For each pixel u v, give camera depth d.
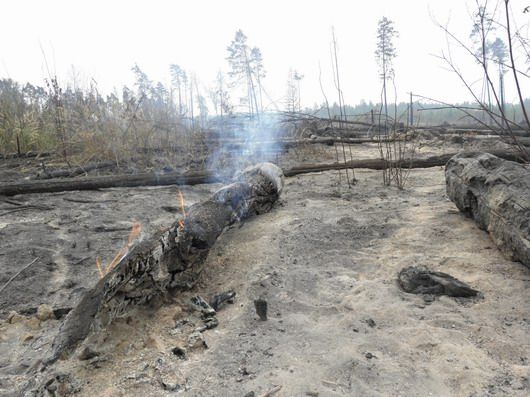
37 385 2.15
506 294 2.95
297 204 5.49
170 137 9.77
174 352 2.49
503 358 2.30
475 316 2.72
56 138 9.46
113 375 2.29
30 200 6.29
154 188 6.95
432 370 2.23
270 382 2.20
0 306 3.26
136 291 2.75
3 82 10.99
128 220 5.21
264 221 4.86
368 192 5.95
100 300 2.42
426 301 2.95
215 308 3.05
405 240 4.02
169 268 3.01
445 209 4.85
